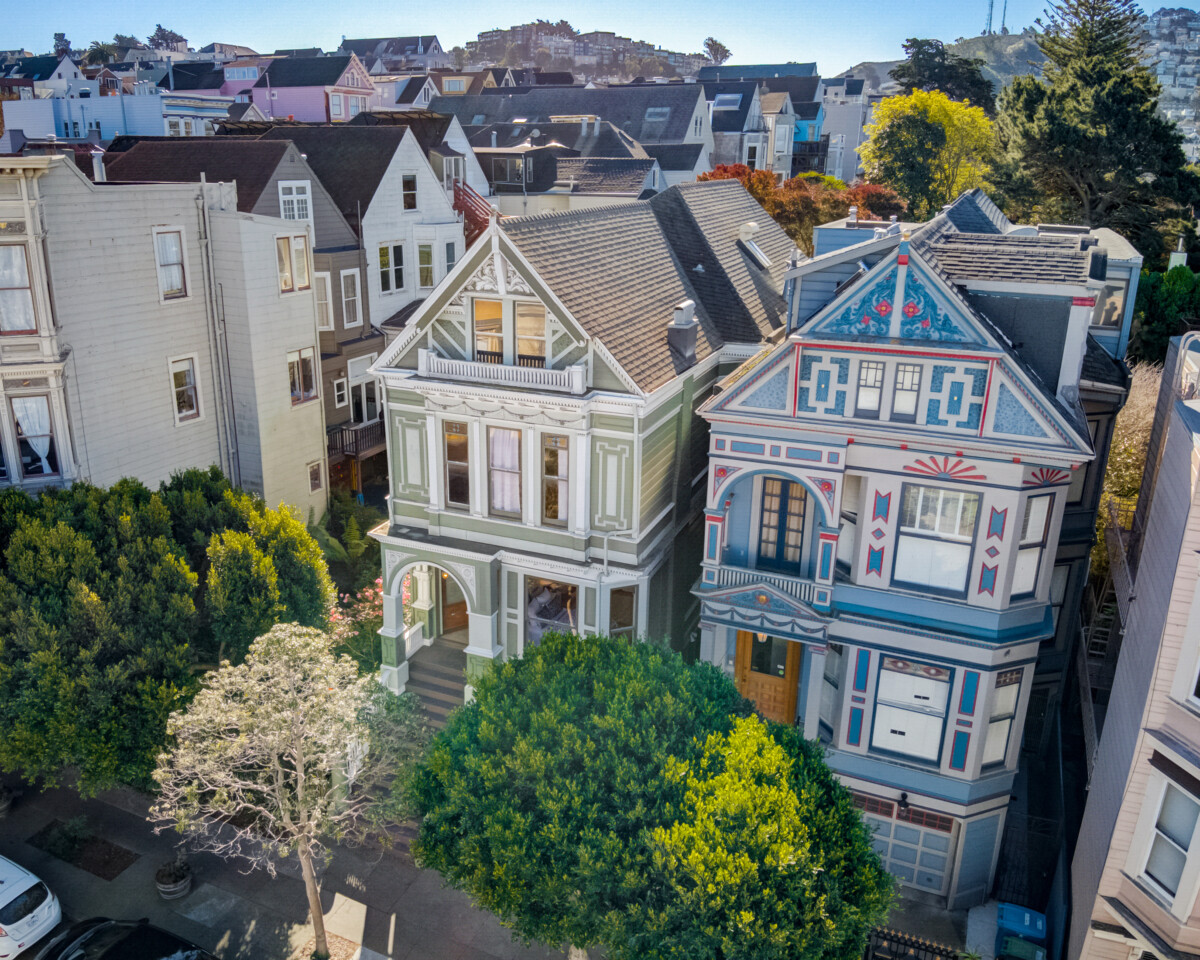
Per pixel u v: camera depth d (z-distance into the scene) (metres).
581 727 15.96
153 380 28.59
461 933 19.50
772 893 13.50
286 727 16.02
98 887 20.33
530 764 15.03
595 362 20.69
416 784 17.00
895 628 19.11
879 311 17.55
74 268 25.66
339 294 36.66
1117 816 14.47
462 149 56.62
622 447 21.08
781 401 18.80
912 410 18.02
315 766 18.19
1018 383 16.89
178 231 28.73
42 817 22.30
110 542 20.80
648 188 61.78
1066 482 18.05
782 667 22.31
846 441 18.44
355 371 37.91
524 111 91.19
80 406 26.41
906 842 20.78
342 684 18.55
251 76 103.12
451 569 23.20
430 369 22.00
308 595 22.39
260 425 31.38
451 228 42.84
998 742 19.59
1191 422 15.07
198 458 30.59
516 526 22.50
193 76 101.44
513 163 62.72
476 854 15.27
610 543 22.03
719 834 13.73
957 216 25.92
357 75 82.31
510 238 20.47
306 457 33.88
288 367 32.41
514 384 21.19
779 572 20.56
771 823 13.88
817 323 18.05
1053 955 18.08
